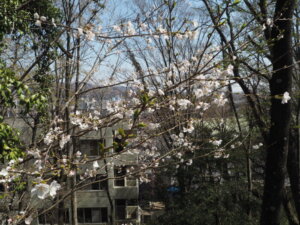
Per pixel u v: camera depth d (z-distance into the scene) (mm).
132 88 3887
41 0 5383
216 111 9758
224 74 2658
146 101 1695
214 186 11820
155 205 20031
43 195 1692
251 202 11516
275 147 3422
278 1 3223
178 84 2436
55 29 6316
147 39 3707
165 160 8016
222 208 11102
